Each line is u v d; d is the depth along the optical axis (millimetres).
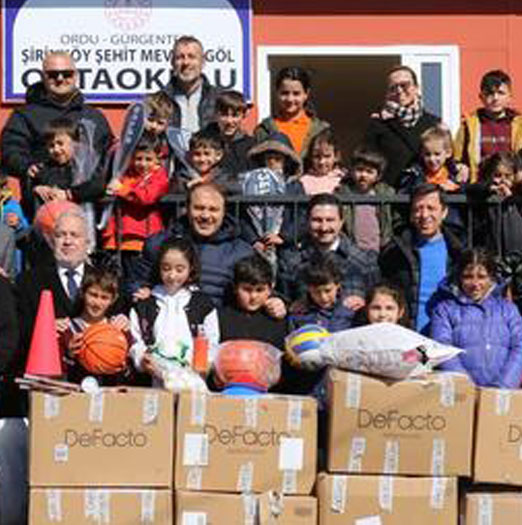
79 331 6680
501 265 7215
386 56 9391
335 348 6266
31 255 7148
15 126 7793
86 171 7340
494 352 6750
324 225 7074
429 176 7730
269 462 6176
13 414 6867
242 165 7730
